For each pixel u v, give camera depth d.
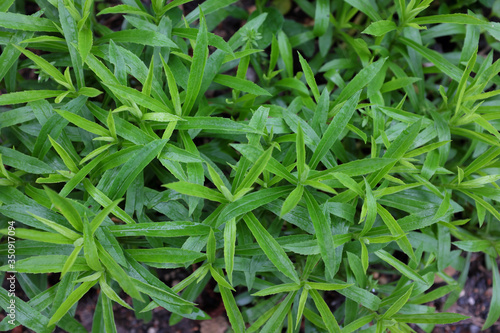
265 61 0.67
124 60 0.50
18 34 0.51
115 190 0.48
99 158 0.50
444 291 0.56
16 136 0.53
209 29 0.64
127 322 0.65
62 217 0.49
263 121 0.50
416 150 0.52
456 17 0.55
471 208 0.66
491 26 0.54
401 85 0.58
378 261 0.58
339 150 0.56
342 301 0.66
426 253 0.61
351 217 0.51
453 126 0.56
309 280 0.53
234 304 0.50
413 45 0.58
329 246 0.48
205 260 0.53
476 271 0.69
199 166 0.49
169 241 0.54
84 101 0.50
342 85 0.61
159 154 0.49
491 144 0.56
